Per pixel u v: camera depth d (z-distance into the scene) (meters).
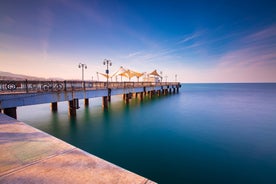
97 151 9.41
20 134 3.76
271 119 17.16
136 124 15.03
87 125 14.37
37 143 3.21
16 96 10.16
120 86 24.03
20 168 2.25
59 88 14.54
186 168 7.48
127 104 25.41
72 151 2.81
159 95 40.31
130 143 10.52
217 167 7.56
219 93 55.25
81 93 15.23
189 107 24.80
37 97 11.39
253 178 6.73
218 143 10.48
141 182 1.86
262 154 8.90
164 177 6.83
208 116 18.66
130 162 8.09
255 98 38.31
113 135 12.01
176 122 15.84
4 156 2.64
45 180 1.95
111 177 1.97
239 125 14.77
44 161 2.44
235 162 8.00
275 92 59.50
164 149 9.60
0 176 2.05
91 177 1.98
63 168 2.22
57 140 3.37
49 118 16.20
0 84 10.95
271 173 7.05
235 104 28.23
